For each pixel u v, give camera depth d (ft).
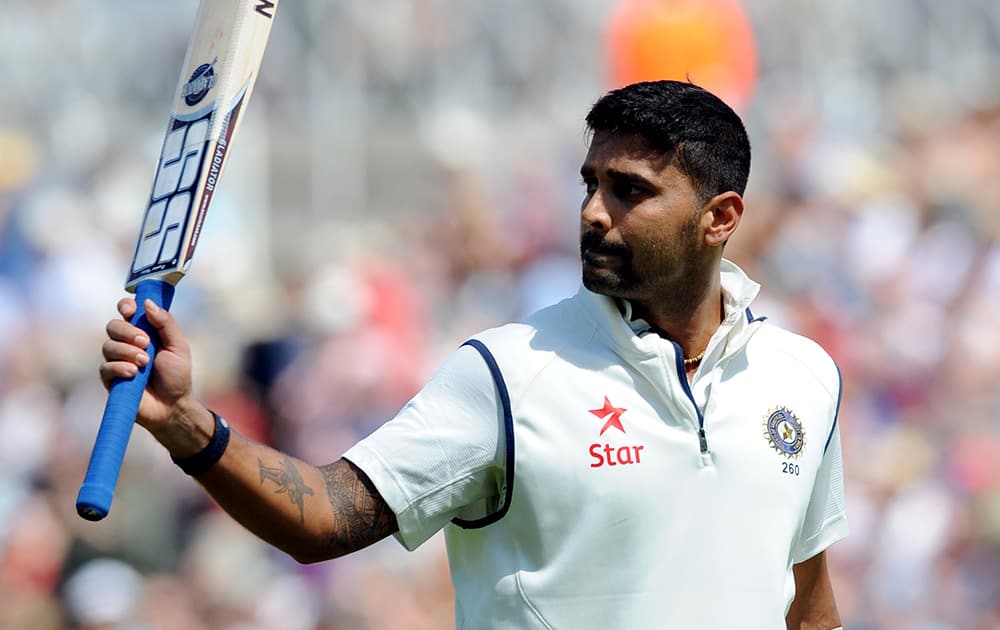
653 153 37.73
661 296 38.50
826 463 41.27
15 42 141.90
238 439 35.35
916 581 98.94
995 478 102.83
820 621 43.37
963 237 130.82
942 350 120.16
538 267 130.21
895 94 154.20
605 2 153.28
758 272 126.72
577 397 37.24
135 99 144.15
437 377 38.04
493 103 152.97
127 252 131.03
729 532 37.42
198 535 101.45
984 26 159.94
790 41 154.20
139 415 34.14
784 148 143.54
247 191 143.23
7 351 114.93
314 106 149.38
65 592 97.91
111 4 144.56
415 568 97.19
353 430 112.78
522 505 37.04
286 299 126.72
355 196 148.56
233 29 38.50
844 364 118.01
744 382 39.06
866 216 133.80
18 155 134.00
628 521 36.76
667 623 36.63
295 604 96.99
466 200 135.03
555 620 36.76
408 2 152.56
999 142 146.82
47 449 107.55
